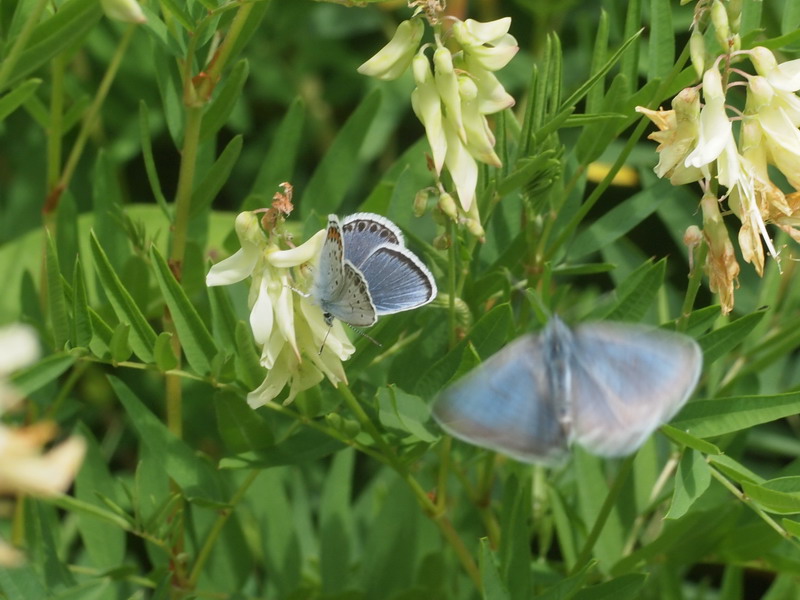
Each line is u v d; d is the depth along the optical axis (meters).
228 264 0.49
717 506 0.54
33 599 0.49
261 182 0.56
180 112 0.53
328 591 0.57
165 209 0.53
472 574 0.53
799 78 0.48
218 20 0.52
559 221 0.54
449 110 0.49
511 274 0.53
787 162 0.48
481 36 0.49
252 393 0.49
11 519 0.57
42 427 0.43
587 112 0.53
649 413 0.46
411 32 0.49
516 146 0.53
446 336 0.52
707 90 0.48
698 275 0.50
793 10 0.53
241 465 0.51
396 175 0.56
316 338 0.49
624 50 0.52
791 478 0.50
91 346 0.50
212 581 0.56
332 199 0.56
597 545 0.54
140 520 0.52
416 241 0.53
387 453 0.51
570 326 0.47
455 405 0.46
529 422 0.46
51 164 0.56
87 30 0.50
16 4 0.52
